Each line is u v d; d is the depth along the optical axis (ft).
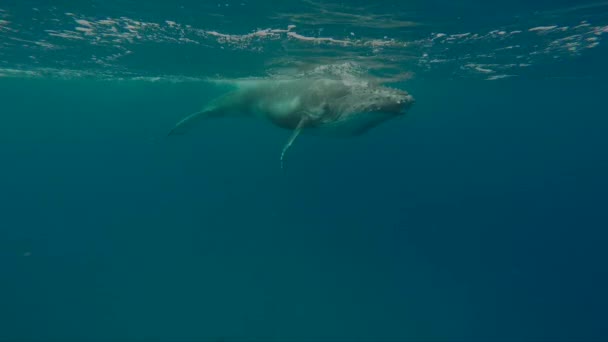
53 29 41.47
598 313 75.36
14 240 98.58
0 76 89.25
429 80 72.84
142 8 32.68
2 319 64.80
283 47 43.78
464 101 119.75
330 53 46.26
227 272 81.97
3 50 55.26
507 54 50.52
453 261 92.02
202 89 90.79
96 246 93.91
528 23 35.91
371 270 84.38
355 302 73.41
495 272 89.30
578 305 78.33
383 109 32.53
